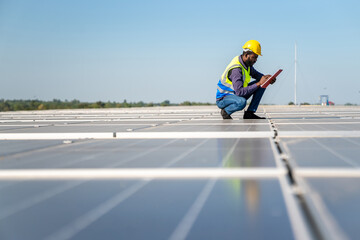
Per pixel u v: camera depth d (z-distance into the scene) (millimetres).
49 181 2346
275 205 1721
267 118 10000
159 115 15289
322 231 1357
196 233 1411
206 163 2770
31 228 1496
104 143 4488
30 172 2510
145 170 2477
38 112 26609
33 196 1982
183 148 3818
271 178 2283
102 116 15523
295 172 2291
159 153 3443
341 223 1420
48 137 5570
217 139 4746
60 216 1643
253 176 2357
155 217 1608
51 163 2938
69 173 2494
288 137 4707
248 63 9328
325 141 4141
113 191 2061
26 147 4180
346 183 2029
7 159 3217
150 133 5266
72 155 3416
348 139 4375
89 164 2848
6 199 1932
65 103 82875
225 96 9742
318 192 1848
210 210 1682
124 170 2508
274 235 1367
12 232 1454
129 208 1740
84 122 10094
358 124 6906
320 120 8523
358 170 2268
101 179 2377
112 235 1413
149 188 2111
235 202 1788
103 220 1583
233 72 9227
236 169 2438
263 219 1540
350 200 1703
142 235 1408
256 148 3650
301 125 6691
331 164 2545
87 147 4070
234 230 1430
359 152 3199
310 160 2740
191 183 2213
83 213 1680
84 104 66750
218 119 9984
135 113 19203
